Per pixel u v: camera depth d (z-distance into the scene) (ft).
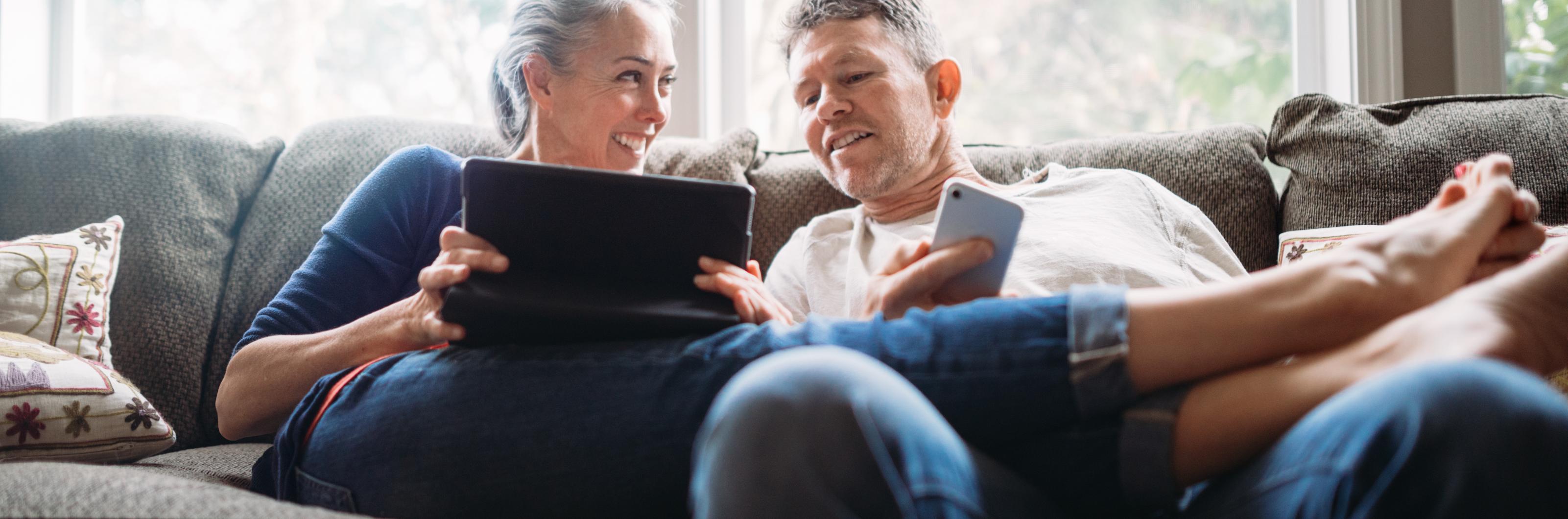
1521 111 4.65
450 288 2.74
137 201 5.10
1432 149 4.60
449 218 4.11
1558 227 4.20
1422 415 1.61
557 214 2.84
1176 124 7.01
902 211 4.80
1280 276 2.28
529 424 2.56
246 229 5.20
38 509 2.26
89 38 7.68
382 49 7.56
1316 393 2.06
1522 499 1.53
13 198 5.16
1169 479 2.17
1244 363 2.25
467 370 2.71
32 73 7.51
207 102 7.59
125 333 4.77
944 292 3.15
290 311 3.64
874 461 1.80
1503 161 2.59
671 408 2.47
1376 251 2.34
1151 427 2.18
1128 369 2.19
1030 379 2.23
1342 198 4.70
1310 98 5.11
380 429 2.74
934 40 4.89
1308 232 4.49
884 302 3.04
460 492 2.61
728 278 2.90
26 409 3.65
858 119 4.60
